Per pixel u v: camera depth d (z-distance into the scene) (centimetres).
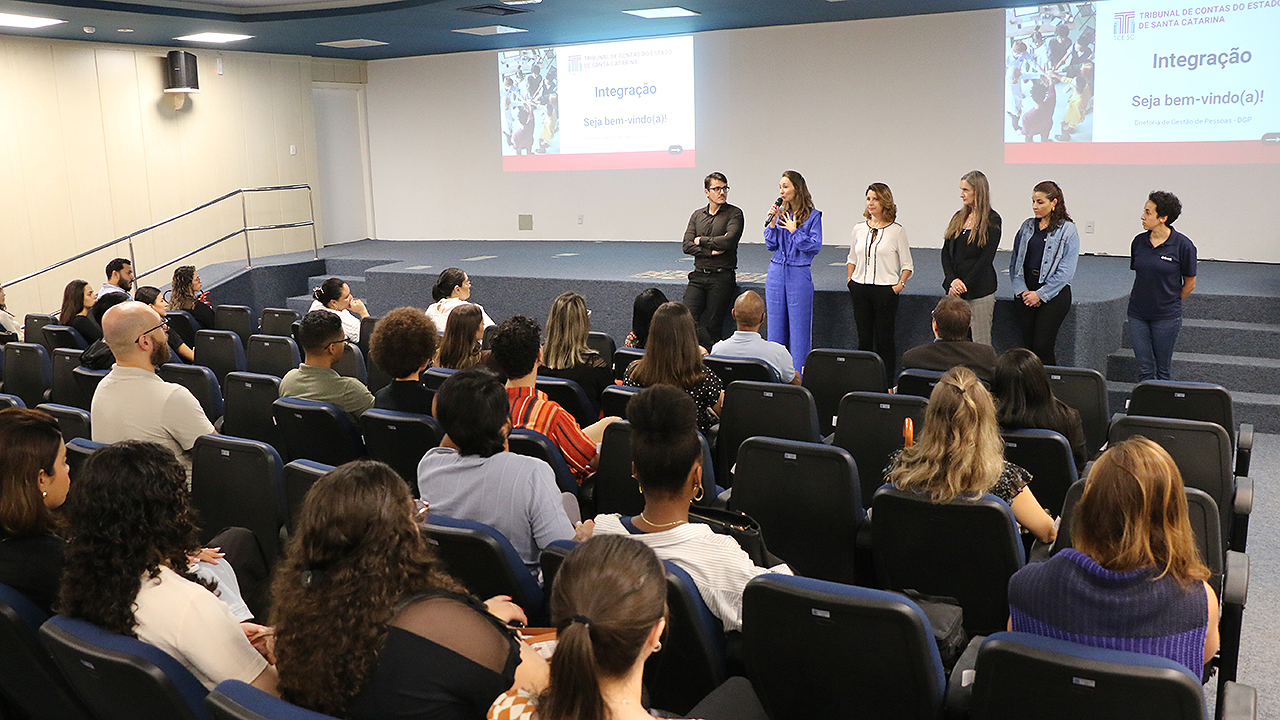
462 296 636
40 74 1051
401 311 377
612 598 131
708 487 341
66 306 690
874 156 1084
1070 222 611
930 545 274
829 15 1030
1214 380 679
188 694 175
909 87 1051
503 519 258
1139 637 194
